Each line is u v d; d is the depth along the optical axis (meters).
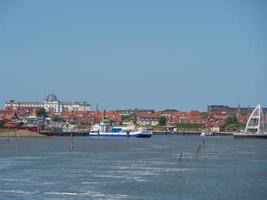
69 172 130.12
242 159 175.50
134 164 153.38
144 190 101.19
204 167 145.38
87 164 153.12
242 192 99.50
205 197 94.38
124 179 116.38
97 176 121.94
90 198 92.62
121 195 95.44
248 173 130.00
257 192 99.56
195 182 112.38
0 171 132.12
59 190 100.38
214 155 196.62
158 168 141.50
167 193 97.94
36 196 93.94
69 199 91.25
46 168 140.12
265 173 130.00
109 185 107.06
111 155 192.88
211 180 115.94
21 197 92.81
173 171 133.62
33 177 119.62
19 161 163.50
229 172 132.38
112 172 130.50
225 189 103.00
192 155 194.50
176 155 193.25
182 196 95.00
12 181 112.38
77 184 108.31
